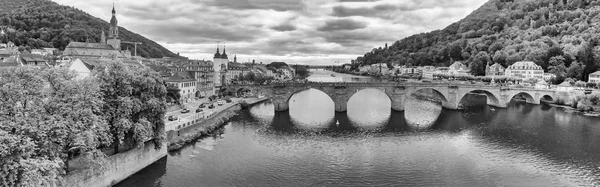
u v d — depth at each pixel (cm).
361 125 11638
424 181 6562
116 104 5959
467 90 15388
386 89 14538
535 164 7569
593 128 11119
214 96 16638
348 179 6631
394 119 12762
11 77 4522
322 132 10525
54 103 4775
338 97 14262
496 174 6950
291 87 14288
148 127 6234
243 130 10619
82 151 4938
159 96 6781
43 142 4334
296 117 13062
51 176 4256
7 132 3875
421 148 8744
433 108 15562
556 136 10031
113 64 6184
